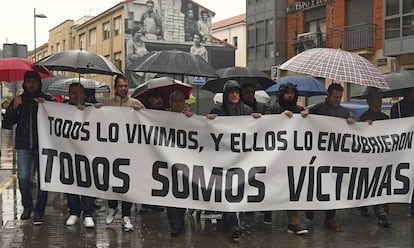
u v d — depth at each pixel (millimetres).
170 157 6117
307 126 6293
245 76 8312
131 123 6145
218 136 6172
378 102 7418
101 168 6133
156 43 42688
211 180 6121
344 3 25062
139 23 42125
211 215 7109
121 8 42062
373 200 6578
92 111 6152
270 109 6574
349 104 12055
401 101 7793
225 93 6387
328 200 6340
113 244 5953
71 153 6152
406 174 6699
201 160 6148
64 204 8469
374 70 6250
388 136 6641
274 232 6566
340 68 6023
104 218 7379
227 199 6102
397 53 21516
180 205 6105
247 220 7266
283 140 6242
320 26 27500
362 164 6508
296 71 6109
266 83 8812
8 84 12516
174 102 6484
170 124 6156
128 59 41656
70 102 6609
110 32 44188
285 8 30078
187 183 6113
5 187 10297
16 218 7250
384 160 6617
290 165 6238
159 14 42781
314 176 6305
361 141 6508
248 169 6160
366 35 23641
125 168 6125
